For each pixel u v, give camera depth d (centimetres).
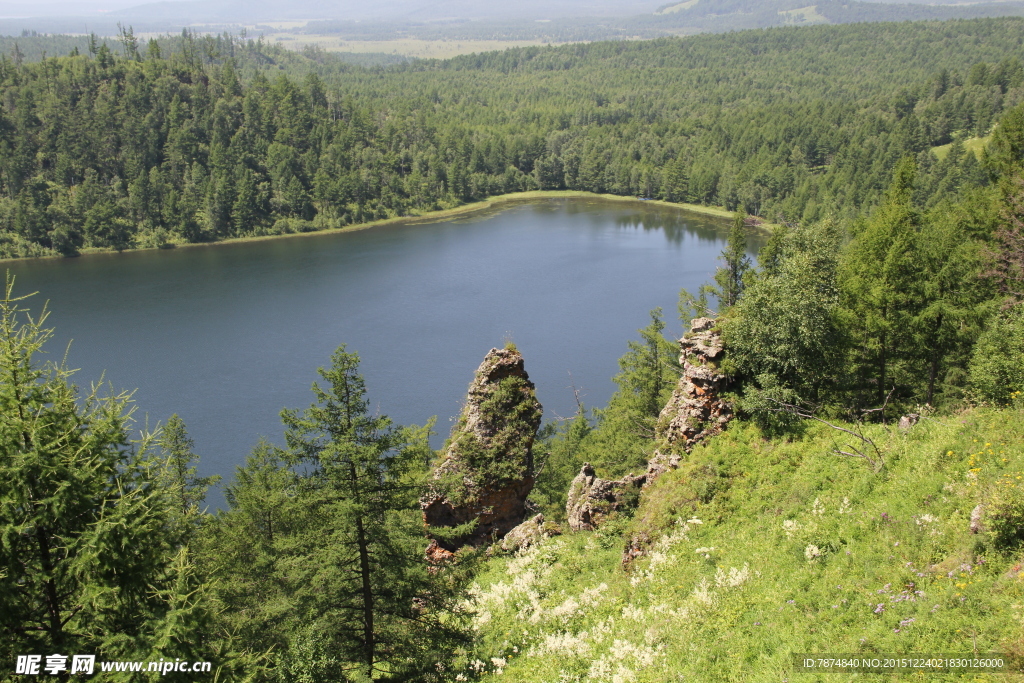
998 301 3916
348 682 2088
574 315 15025
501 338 13888
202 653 1648
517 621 2572
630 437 5219
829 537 2205
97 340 14288
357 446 2195
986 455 2183
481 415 3441
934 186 18700
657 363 5509
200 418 10906
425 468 3262
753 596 2114
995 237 4438
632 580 2567
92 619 1625
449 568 3014
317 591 2203
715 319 3478
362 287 17912
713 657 1936
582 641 2333
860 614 1808
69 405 1748
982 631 1581
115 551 1566
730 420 3186
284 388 12025
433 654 2264
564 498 4916
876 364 4053
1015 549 1777
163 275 19350
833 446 2783
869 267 3988
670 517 2800
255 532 3316
